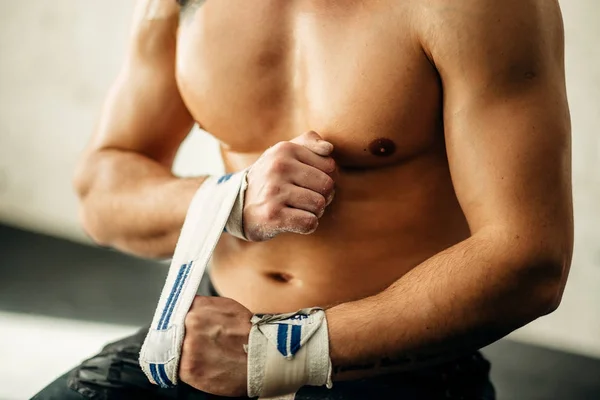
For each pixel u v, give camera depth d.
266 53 0.96
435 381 1.00
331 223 0.97
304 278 1.01
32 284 2.46
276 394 0.86
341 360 0.85
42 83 2.96
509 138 0.83
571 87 2.11
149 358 0.87
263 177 0.90
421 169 0.94
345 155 0.93
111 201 1.09
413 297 0.86
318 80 0.92
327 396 0.99
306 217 0.89
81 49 2.88
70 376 1.08
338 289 1.00
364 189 0.95
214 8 1.00
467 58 0.84
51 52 2.93
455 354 0.88
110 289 2.48
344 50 0.90
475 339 0.86
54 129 2.97
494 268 0.83
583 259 2.17
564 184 0.85
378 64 0.89
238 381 0.85
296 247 1.00
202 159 2.71
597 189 2.12
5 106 3.03
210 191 0.96
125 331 2.12
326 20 0.92
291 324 0.86
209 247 0.90
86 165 1.14
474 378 1.04
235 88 0.98
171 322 0.87
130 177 1.09
